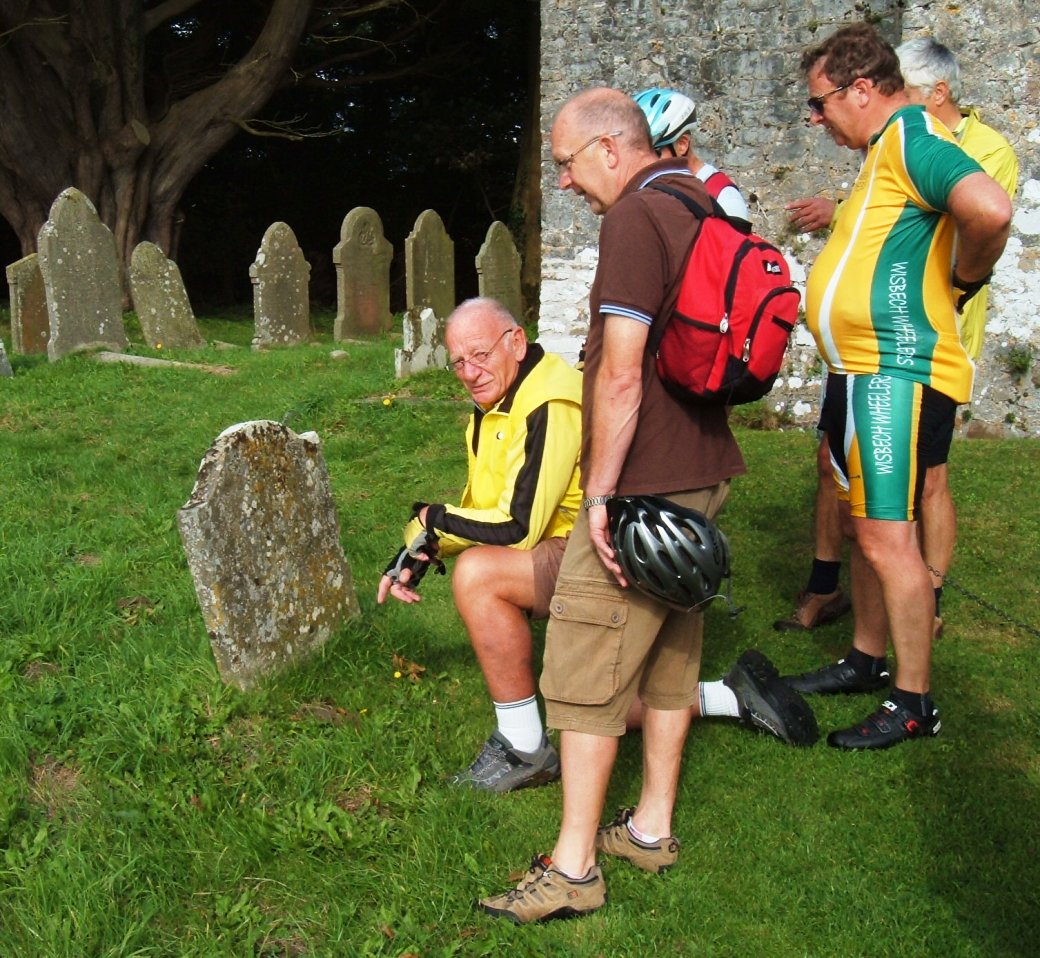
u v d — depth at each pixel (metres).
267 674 3.68
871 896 2.76
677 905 2.74
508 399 3.25
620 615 2.62
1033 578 4.69
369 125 25.92
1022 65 6.59
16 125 17.36
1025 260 6.80
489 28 24.20
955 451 6.57
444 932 2.65
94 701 3.48
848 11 7.51
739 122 7.93
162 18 18.70
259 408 8.12
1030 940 2.59
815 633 4.32
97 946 2.54
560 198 9.03
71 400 8.47
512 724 3.23
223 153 24.70
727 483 2.76
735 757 3.41
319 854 2.90
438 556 3.32
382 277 15.19
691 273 2.50
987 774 3.28
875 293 3.23
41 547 4.92
